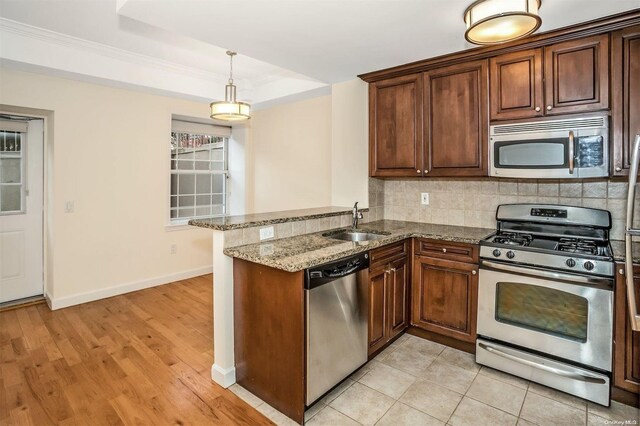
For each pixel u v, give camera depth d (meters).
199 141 5.11
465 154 2.77
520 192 2.85
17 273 3.70
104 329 3.05
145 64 3.71
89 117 3.65
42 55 3.07
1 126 3.49
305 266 1.83
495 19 1.72
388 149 3.20
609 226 2.41
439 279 2.73
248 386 2.18
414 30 2.29
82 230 3.67
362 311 2.29
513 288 2.32
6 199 3.61
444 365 2.49
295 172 4.64
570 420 1.92
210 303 3.71
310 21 2.16
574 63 2.29
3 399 2.07
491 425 1.88
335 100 3.52
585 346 2.07
